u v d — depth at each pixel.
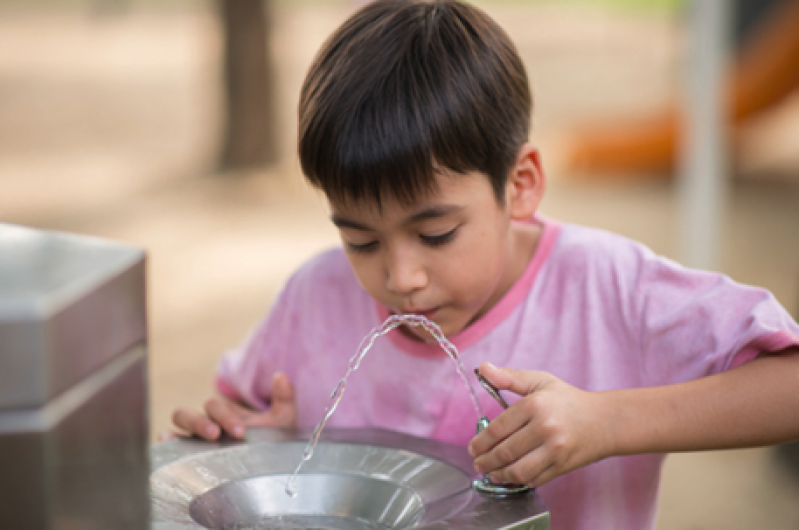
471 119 0.83
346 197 0.82
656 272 0.97
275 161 6.68
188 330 3.59
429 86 0.82
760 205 5.38
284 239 4.99
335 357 1.12
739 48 6.59
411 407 1.05
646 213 5.29
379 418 1.08
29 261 0.52
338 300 1.13
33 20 16.09
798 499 2.21
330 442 0.92
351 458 0.89
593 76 10.05
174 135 7.61
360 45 0.86
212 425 0.93
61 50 12.72
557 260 1.03
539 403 0.76
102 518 0.50
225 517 0.82
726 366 0.86
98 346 0.49
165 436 1.05
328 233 5.12
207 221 5.34
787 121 7.68
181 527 0.71
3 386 0.44
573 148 6.61
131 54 12.30
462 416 1.02
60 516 0.46
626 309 0.97
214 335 3.52
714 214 3.32
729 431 0.81
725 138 6.09
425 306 0.86
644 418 0.79
